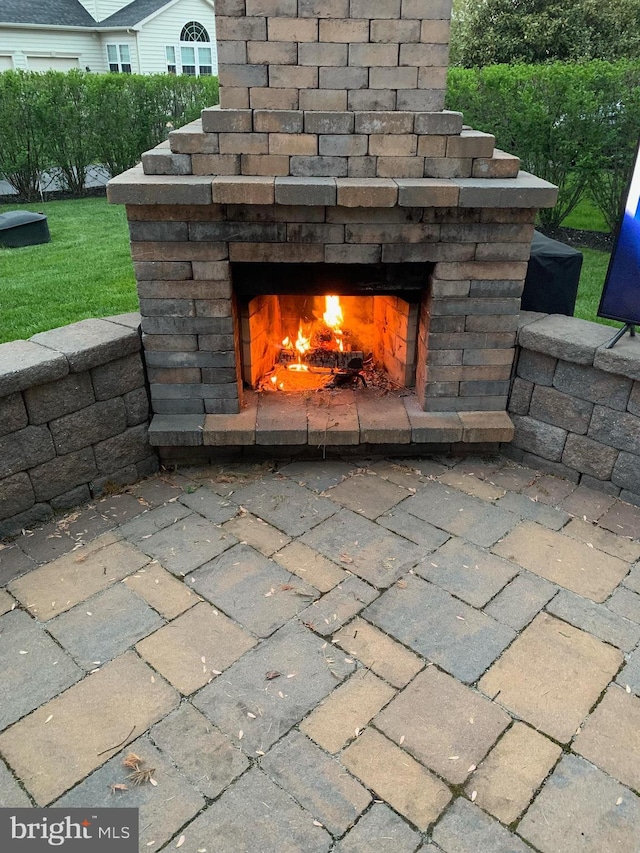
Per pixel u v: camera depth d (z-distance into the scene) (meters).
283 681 2.45
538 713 2.33
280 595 2.88
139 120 13.23
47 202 12.34
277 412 3.92
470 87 8.58
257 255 3.37
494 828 1.95
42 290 6.35
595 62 8.04
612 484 3.61
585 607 2.81
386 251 3.38
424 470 3.89
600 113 7.43
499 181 3.24
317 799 2.04
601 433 3.54
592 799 2.04
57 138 12.29
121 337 3.44
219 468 3.94
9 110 11.57
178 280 3.44
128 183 3.05
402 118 3.17
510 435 3.80
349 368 4.45
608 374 3.39
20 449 3.21
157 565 3.08
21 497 3.29
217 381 3.75
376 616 2.76
